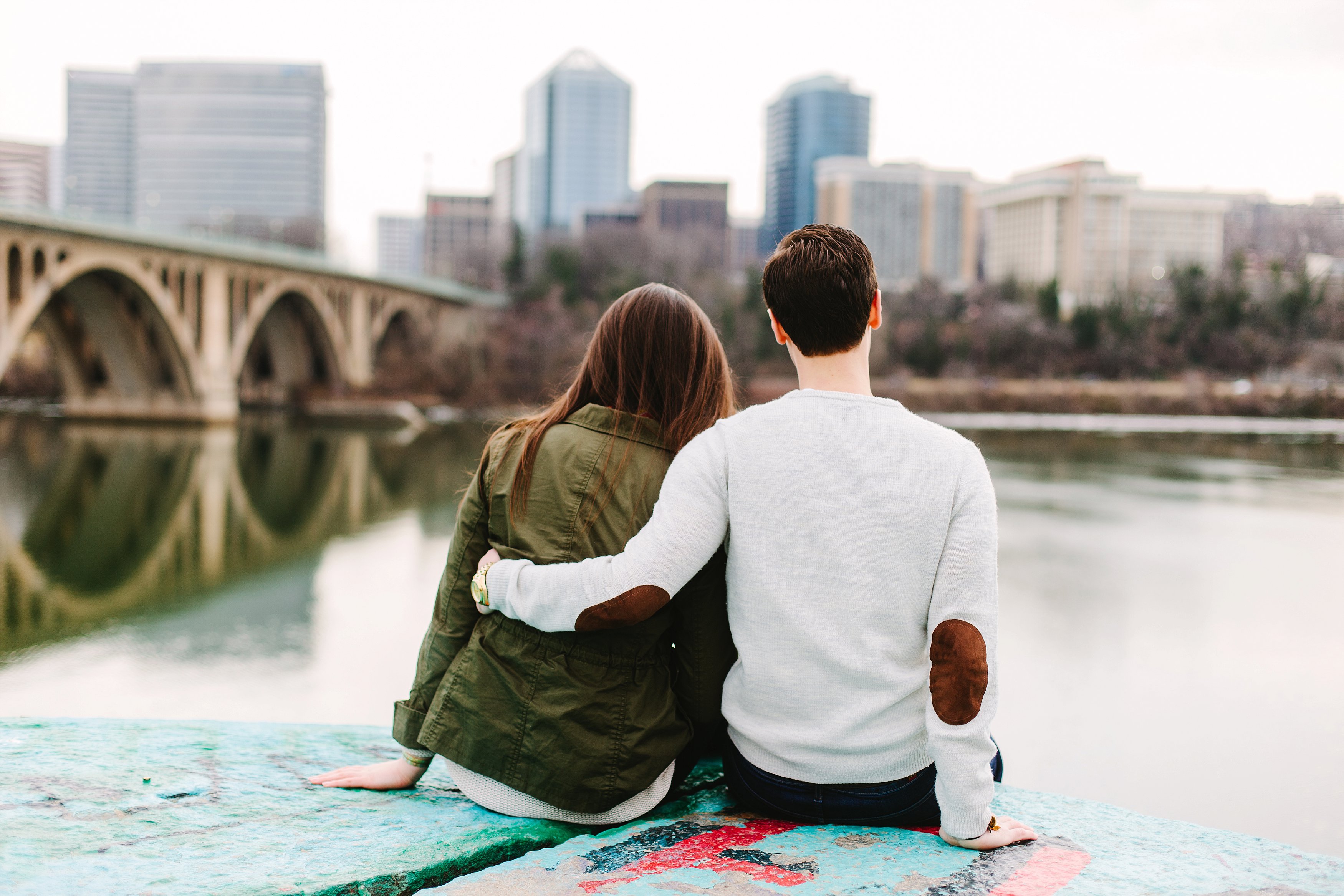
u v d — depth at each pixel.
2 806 2.08
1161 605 19.33
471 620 2.30
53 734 2.62
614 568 1.99
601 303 90.50
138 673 14.38
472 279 109.81
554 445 2.22
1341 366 84.00
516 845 2.08
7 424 50.09
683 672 2.22
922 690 2.00
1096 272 129.62
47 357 69.50
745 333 80.25
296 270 59.91
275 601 18.78
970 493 1.93
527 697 2.13
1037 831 2.07
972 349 86.06
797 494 1.97
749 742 2.12
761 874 1.84
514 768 2.14
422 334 81.50
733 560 2.05
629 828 2.10
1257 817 10.06
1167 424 72.06
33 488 31.70
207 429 51.41
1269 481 40.25
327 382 71.69
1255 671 15.13
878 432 1.97
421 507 30.92
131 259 44.81
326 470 39.25
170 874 1.81
